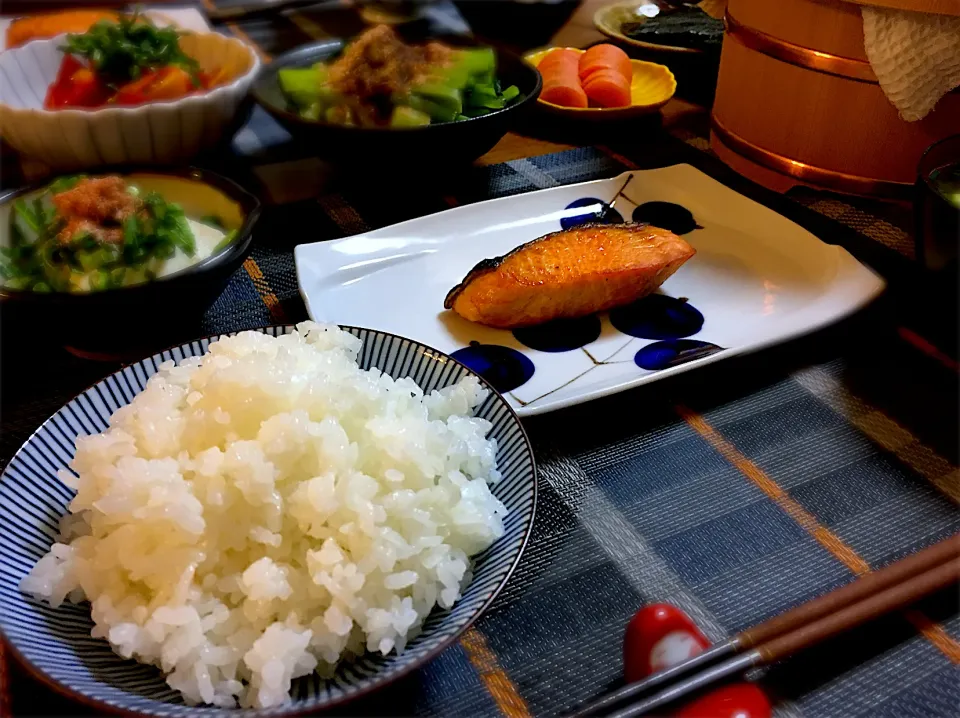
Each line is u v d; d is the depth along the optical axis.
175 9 0.53
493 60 0.43
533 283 0.31
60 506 0.23
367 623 0.20
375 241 0.36
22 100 0.41
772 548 0.24
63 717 0.20
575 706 0.21
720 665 0.20
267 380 0.23
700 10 0.56
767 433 0.28
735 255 0.36
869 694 0.21
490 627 0.22
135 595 0.21
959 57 0.34
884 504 0.26
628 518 0.25
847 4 0.35
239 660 0.20
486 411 0.25
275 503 0.22
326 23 0.58
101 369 0.30
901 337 0.32
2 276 0.28
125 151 0.38
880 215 0.40
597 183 0.40
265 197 0.40
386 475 0.22
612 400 0.29
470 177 0.43
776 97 0.40
